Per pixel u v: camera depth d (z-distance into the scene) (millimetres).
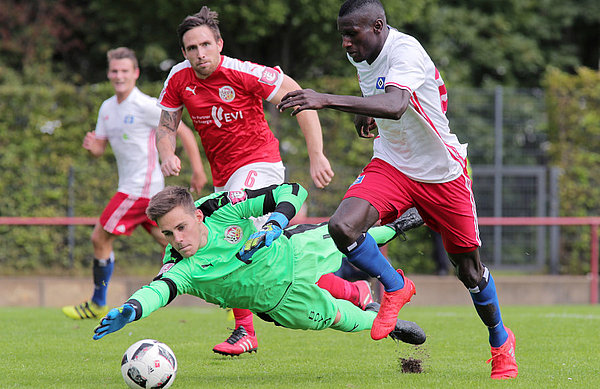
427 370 19125
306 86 52781
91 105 50719
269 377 18031
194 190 27047
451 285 47094
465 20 71188
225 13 57906
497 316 17531
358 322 18234
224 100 21266
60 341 25094
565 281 47875
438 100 16656
